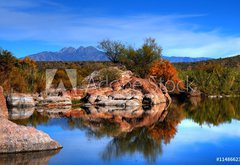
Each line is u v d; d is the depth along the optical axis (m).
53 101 33.09
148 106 35.12
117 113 28.03
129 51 50.22
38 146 13.56
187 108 33.53
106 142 15.85
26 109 29.58
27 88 34.75
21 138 13.38
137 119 24.30
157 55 50.31
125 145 15.20
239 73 63.88
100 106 33.69
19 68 39.16
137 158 12.91
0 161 11.95
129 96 35.38
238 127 20.70
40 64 68.75
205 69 64.25
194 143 15.73
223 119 24.81
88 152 13.74
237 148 14.66
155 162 12.41
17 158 12.39
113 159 12.75
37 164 11.73
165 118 25.16
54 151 13.77
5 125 13.48
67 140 16.28
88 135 17.62
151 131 19.05
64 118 24.11
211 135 17.84
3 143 13.09
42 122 21.98
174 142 15.92
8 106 30.66
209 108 33.72
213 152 13.91
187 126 21.08
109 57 52.31
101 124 21.58
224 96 55.75
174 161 12.53
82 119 23.69
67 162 12.19
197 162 12.42
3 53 36.38
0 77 33.41
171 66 49.56
